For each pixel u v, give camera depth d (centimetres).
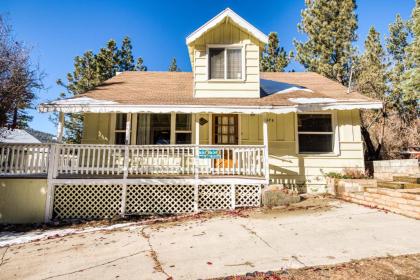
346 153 1148
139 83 1376
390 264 411
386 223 626
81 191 949
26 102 979
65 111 970
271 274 398
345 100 1064
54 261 536
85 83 2306
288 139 1167
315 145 1173
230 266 445
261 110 1002
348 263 425
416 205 657
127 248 586
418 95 1552
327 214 753
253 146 998
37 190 912
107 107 982
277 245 532
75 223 880
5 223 884
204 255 506
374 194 803
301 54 2333
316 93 1221
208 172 1003
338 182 1020
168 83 1399
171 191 988
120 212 950
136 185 977
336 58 2250
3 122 931
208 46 1177
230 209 952
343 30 2219
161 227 758
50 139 2500
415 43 1648
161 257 512
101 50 2400
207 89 1155
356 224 634
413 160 992
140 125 1206
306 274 395
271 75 1585
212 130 1207
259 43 1184
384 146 1959
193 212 947
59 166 943
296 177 1144
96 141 1178
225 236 620
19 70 930
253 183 977
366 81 1788
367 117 1828
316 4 2316
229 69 1175
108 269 473
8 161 893
